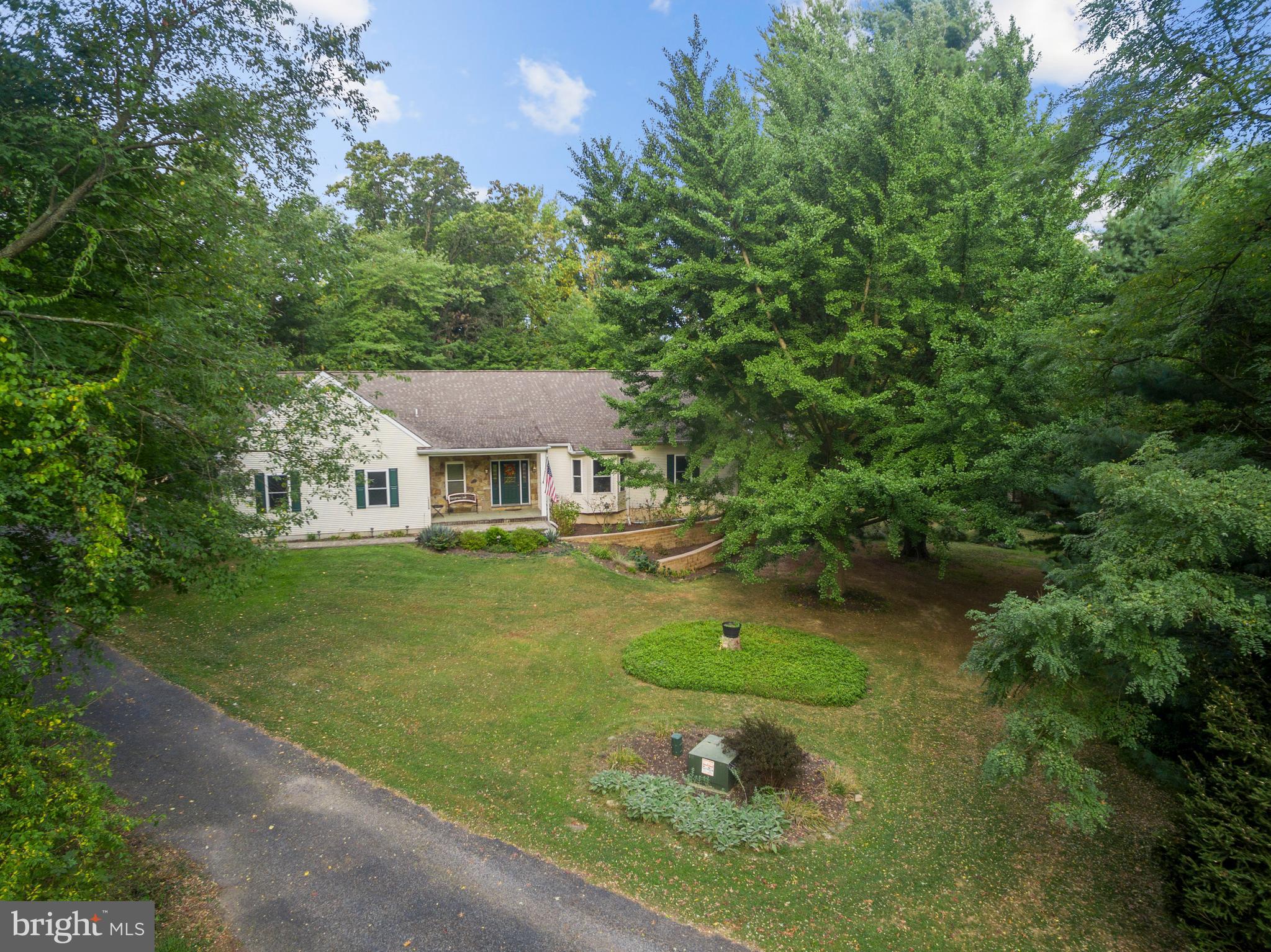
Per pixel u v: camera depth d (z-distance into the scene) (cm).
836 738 1125
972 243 1354
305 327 3186
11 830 561
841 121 1579
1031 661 763
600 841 832
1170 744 975
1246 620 626
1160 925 704
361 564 1898
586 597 1820
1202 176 988
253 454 2030
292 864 766
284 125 914
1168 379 1032
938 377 1431
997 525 1327
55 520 642
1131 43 879
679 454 2628
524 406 2650
